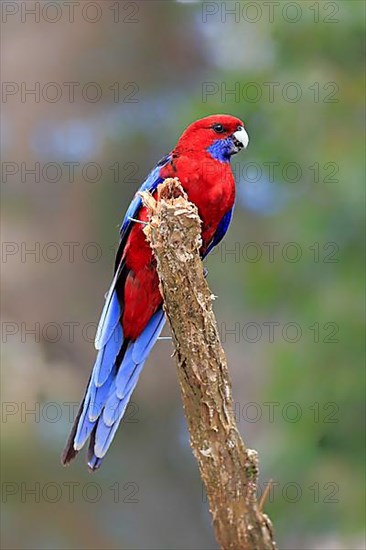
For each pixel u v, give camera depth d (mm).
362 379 12148
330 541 13062
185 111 14094
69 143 16797
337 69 13383
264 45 13680
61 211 16672
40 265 16500
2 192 16688
